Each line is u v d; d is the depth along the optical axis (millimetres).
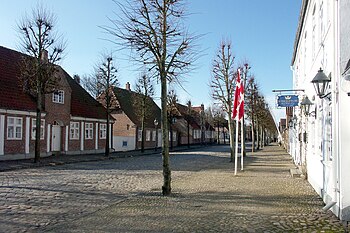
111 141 39031
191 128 70875
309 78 14430
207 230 7168
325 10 10047
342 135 7836
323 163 10000
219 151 46031
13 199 10453
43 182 14180
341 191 7832
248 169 20500
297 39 20094
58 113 29688
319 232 6984
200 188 12836
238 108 18438
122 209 9195
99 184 13844
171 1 11570
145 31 11414
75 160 25469
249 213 8703
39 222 7848
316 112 12016
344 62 7824
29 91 25641
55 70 23844
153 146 51438
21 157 25344
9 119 24391
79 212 8859
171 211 8945
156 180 15266
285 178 15938
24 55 23766
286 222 7781
